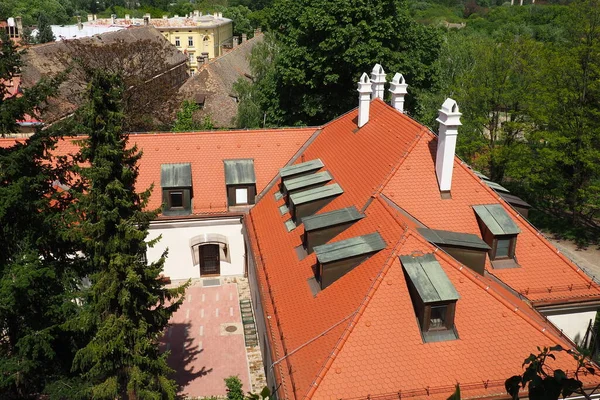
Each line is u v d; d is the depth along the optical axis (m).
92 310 21.16
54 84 21.91
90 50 52.62
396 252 19.56
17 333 21.83
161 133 35.03
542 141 50.81
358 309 18.36
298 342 19.36
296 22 54.22
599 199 41.53
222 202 33.91
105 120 20.17
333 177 28.38
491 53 50.19
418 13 144.25
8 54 21.17
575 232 45.00
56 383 21.92
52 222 21.67
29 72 57.12
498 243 22.81
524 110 47.81
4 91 21.45
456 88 51.72
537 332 18.72
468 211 23.42
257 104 54.53
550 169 44.22
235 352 28.78
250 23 162.12
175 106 54.06
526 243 23.42
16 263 20.45
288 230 26.86
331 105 48.03
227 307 32.59
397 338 18.00
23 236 21.53
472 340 18.28
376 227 21.91
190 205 33.69
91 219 20.84
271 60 57.06
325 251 20.92
